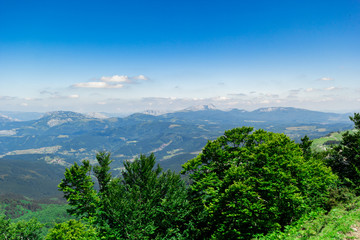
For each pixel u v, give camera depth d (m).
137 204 33.19
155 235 34.97
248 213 24.69
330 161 40.22
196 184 36.62
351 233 14.23
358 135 36.47
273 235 21.17
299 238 17.20
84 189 37.66
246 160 36.62
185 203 36.31
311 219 22.28
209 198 34.91
